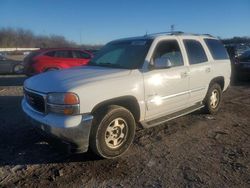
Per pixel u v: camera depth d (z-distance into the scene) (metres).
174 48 5.93
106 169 4.37
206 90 6.73
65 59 13.62
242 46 15.07
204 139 5.59
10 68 17.00
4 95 9.73
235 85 12.20
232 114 7.35
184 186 3.90
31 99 4.71
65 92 4.18
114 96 4.59
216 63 7.00
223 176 4.17
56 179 4.08
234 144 5.35
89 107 4.29
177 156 4.82
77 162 4.58
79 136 4.20
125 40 6.05
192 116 7.08
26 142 5.34
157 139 5.55
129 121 4.79
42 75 5.12
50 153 4.89
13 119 6.71
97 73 4.85
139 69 5.09
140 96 4.98
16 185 3.93
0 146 5.15
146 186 3.91
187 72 5.97
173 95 5.66
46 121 4.23
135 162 4.59
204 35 7.10
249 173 4.26
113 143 4.67
